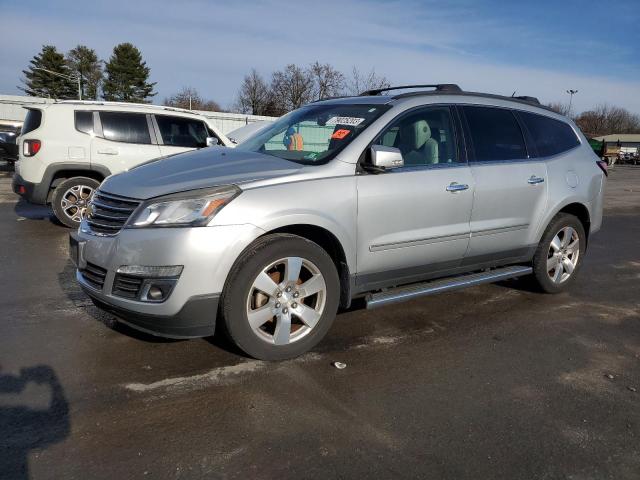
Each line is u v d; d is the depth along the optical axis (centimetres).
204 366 356
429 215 420
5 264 594
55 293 497
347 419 300
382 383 345
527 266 528
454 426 299
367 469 258
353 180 380
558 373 372
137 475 246
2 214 920
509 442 286
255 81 6619
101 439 272
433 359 386
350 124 415
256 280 341
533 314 492
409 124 426
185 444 271
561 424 306
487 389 344
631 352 415
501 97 508
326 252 372
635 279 645
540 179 500
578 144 564
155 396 316
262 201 339
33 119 802
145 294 323
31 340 389
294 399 319
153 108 855
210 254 321
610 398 339
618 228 1075
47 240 724
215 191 332
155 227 322
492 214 466
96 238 347
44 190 791
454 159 448
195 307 324
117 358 363
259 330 352
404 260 416
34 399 308
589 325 471
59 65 8269
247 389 328
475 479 254
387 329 439
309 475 252
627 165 5797
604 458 275
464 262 464
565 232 541
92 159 802
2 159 1720
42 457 256
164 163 393
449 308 498
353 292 398
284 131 453
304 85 6191
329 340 411
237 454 264
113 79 8100
